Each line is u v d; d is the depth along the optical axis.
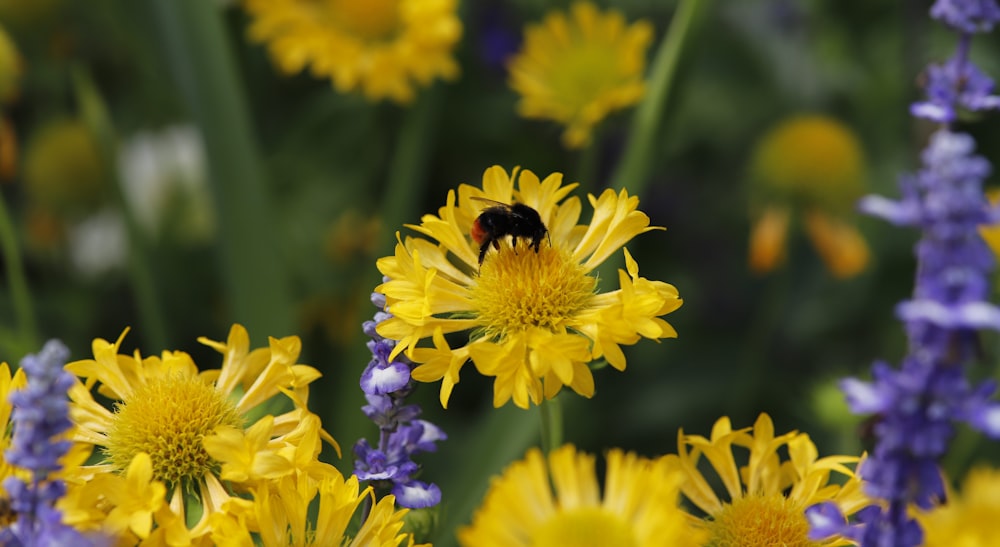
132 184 1.07
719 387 0.96
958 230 0.48
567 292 0.59
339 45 0.91
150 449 0.57
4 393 0.53
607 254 0.59
